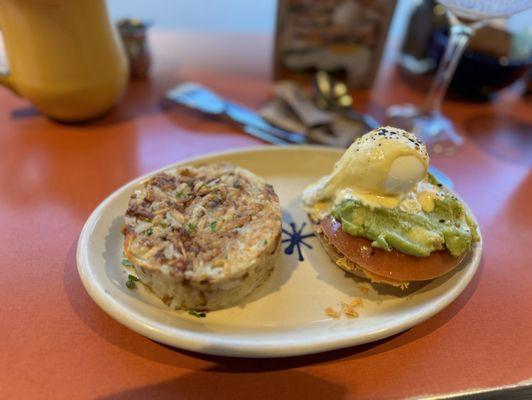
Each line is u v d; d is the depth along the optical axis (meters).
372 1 0.35
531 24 0.38
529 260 0.24
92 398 0.17
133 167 0.29
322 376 0.18
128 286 0.20
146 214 0.21
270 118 0.34
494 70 0.36
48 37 0.27
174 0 0.70
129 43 0.37
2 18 0.27
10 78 0.30
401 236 0.21
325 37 0.38
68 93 0.29
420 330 0.20
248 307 0.20
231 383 0.17
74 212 0.25
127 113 0.35
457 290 0.20
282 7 0.36
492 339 0.20
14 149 0.30
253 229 0.21
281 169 0.29
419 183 0.23
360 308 0.21
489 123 0.37
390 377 0.18
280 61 0.39
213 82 0.40
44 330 0.19
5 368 0.17
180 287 0.19
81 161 0.29
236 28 0.67
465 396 0.17
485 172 0.31
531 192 0.29
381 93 0.40
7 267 0.21
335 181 0.23
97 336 0.19
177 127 0.34
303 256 0.24
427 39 0.40
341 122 0.34
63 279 0.21
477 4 0.26
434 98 0.36
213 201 0.22
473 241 0.22
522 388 0.18
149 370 0.18
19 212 0.25
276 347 0.17
